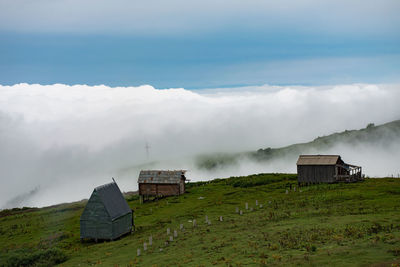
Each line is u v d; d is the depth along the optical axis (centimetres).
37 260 4834
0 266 4672
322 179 8600
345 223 4425
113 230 5806
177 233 5428
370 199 6059
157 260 4059
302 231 4250
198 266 3491
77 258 4912
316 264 2964
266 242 4003
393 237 3428
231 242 4281
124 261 4325
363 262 2848
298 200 6769
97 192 5888
